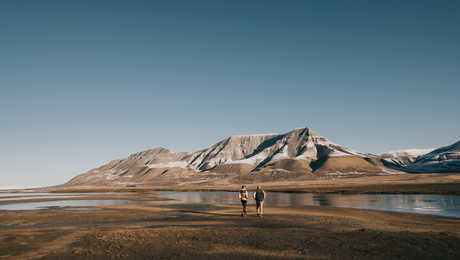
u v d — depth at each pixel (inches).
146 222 1099.3
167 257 568.1
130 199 3090.6
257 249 603.8
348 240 661.3
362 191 3747.5
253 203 2357.3
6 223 1138.0
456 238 661.3
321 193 4062.5
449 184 4362.7
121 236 765.9
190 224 996.6
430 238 661.9
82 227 997.2
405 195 3014.3
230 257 552.4
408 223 1068.5
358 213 1395.2
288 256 549.0
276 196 3595.0
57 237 798.5
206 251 599.5
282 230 811.4
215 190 6835.6
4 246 701.9
